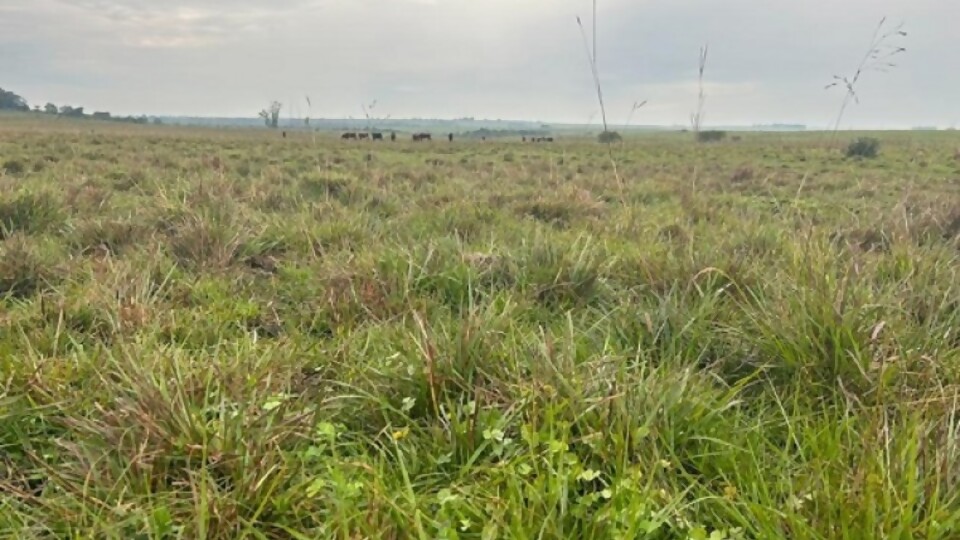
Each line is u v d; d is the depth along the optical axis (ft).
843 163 72.90
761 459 7.39
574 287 13.62
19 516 6.36
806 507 6.23
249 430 7.29
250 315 13.12
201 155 64.44
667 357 9.87
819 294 9.95
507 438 7.64
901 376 8.66
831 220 26.21
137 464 6.72
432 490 7.06
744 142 130.62
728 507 6.43
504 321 10.79
